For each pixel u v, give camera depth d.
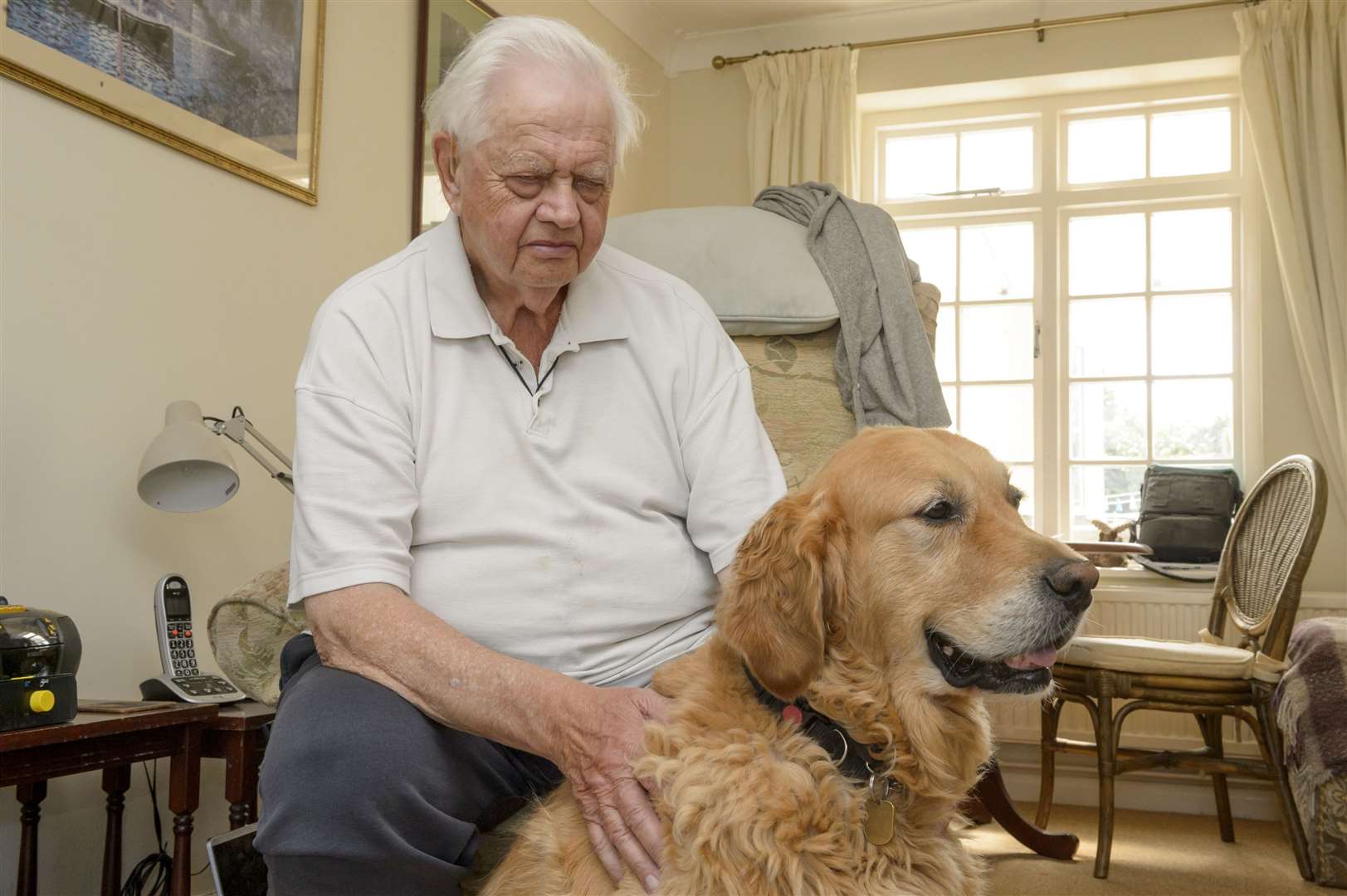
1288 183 4.41
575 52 1.46
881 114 5.30
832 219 2.57
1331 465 4.30
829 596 1.29
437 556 1.46
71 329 2.29
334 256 3.13
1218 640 3.88
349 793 1.17
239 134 2.75
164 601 2.26
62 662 1.83
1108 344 4.95
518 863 1.27
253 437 2.73
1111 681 3.40
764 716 1.24
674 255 2.48
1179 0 4.67
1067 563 1.22
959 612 1.25
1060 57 4.82
